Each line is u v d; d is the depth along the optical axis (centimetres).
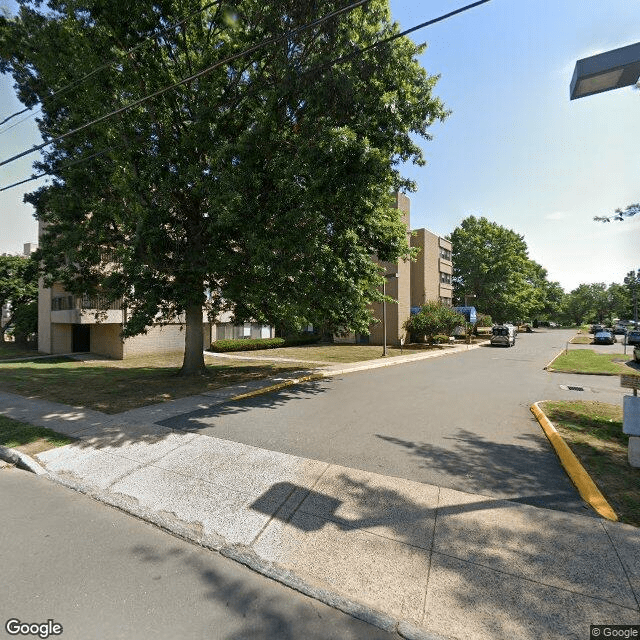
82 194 1183
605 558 333
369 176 920
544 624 270
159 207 1077
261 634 269
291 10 920
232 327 2914
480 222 5309
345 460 562
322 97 914
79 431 714
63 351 2475
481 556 342
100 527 415
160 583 323
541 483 483
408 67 1012
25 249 3681
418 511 418
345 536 380
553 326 9825
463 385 1235
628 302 6594
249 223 990
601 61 436
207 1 1074
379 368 1744
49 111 1181
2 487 519
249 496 466
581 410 835
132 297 1142
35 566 343
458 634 266
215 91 1126
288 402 955
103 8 951
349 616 289
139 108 1138
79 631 269
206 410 860
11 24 1044
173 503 461
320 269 1130
